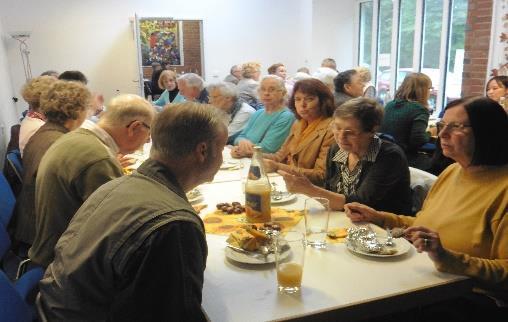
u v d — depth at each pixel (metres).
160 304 0.91
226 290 1.23
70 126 2.10
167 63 7.16
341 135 1.90
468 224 1.45
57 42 6.61
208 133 1.09
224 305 1.16
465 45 4.97
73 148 1.59
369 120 1.87
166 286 0.92
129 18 6.84
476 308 1.44
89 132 1.65
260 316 1.11
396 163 1.89
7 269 2.37
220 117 1.15
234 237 1.49
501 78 3.99
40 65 6.58
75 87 2.12
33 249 1.66
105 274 0.99
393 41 6.54
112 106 1.67
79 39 6.70
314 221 1.59
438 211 1.59
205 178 1.16
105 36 6.80
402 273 1.31
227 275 1.32
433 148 4.12
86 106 2.13
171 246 0.93
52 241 1.60
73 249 1.05
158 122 1.09
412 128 3.83
